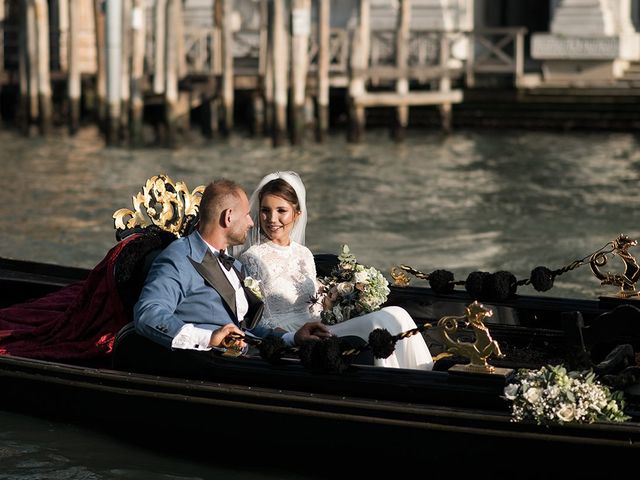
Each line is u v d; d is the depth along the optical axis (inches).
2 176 788.6
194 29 1066.1
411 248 542.6
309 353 248.5
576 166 842.8
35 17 1023.6
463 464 238.7
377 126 1130.0
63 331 293.4
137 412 268.4
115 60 943.0
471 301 299.4
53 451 272.2
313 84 1037.2
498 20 1309.1
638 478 227.1
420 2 1166.3
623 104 1043.3
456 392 236.7
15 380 284.7
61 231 580.7
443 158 899.4
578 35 1101.1
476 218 628.1
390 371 244.7
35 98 1042.7
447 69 1050.1
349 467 250.1
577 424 227.1
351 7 1195.3
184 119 1032.2
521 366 279.4
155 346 263.4
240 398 254.4
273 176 283.6
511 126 1086.4
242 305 269.9
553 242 556.1
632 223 611.8
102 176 792.3
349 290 281.9
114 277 275.4
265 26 1059.3
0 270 360.2
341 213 641.0
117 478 260.2
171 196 299.6
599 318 238.4
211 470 262.5
